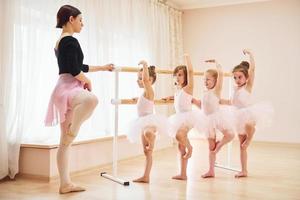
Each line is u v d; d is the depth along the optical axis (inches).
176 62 210.2
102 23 149.9
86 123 136.7
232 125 112.1
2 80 106.2
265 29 198.7
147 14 183.2
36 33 117.8
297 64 190.9
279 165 131.3
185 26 220.7
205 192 90.7
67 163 92.5
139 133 105.2
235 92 117.4
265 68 198.4
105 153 132.8
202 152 164.6
